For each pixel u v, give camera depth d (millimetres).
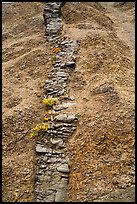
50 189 9875
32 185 10164
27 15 24562
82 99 13305
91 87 13953
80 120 11977
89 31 19547
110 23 25047
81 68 15516
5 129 12164
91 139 11047
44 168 10500
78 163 10477
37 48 18156
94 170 10125
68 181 10062
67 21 22016
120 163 10227
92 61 15883
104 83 13805
